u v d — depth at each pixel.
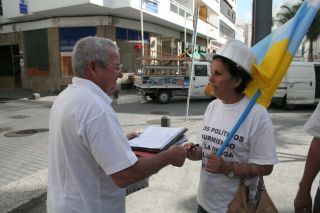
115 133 1.74
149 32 20.67
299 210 2.14
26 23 19.14
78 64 1.85
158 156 1.88
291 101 12.52
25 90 19.66
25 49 19.53
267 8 4.80
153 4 17.62
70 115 1.75
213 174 2.12
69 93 1.83
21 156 6.31
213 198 2.14
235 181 2.05
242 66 1.94
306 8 2.05
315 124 2.04
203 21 27.81
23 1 16.75
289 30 2.04
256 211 1.92
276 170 5.32
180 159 1.97
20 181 4.47
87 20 17.44
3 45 20.55
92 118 1.71
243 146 2.01
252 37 4.96
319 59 30.52
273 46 2.09
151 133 2.38
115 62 1.90
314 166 2.06
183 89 14.45
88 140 1.72
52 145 1.91
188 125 9.07
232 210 1.93
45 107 13.21
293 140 7.41
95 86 1.83
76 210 1.79
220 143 2.10
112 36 17.64
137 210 4.06
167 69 14.13
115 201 1.93
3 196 3.99
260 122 1.97
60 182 1.86
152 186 4.75
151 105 13.80
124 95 16.47
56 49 18.05
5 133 8.59
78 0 14.65
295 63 12.53
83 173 1.79
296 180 4.89
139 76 14.54
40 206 4.04
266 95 2.04
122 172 1.72
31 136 8.18
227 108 2.10
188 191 4.58
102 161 1.72
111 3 15.57
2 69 20.92
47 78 18.73
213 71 2.04
